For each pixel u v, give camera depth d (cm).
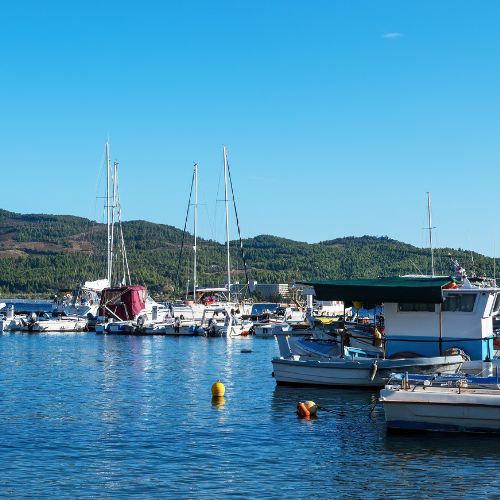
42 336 10212
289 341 4684
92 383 4881
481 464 2620
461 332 4088
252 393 4316
